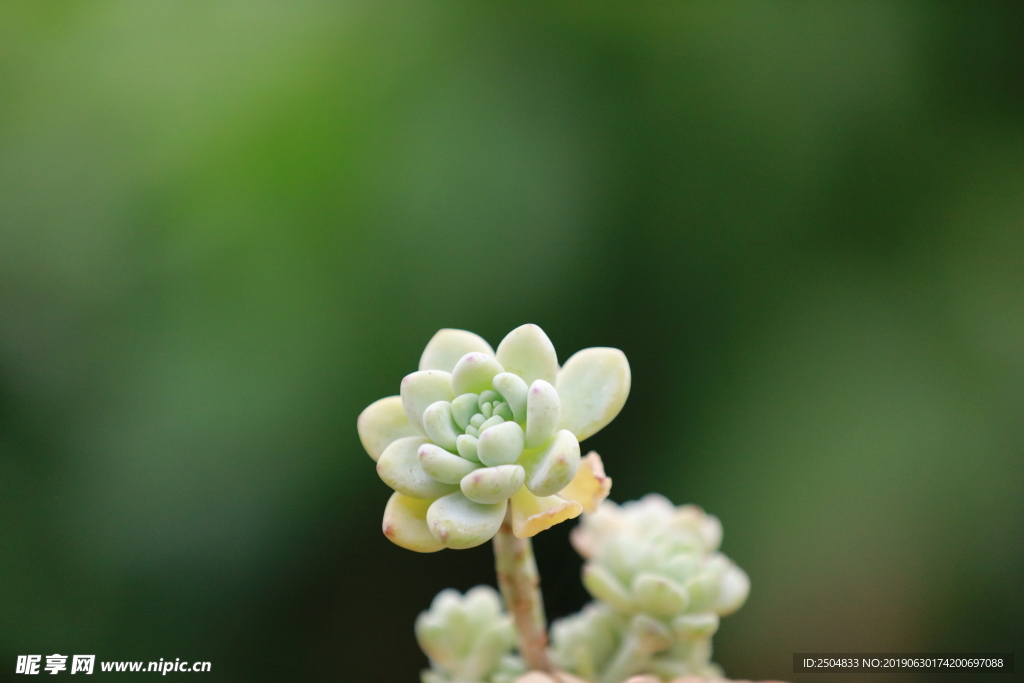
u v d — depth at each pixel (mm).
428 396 472
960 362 622
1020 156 644
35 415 616
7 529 606
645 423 624
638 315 642
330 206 650
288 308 628
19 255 626
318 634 601
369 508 610
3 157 644
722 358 632
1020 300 625
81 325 624
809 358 625
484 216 650
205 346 623
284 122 661
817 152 656
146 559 607
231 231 641
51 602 602
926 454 615
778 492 617
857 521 611
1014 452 613
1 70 660
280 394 620
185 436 615
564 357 635
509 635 498
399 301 637
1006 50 656
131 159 652
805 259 645
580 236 651
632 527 512
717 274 646
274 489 612
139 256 633
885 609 604
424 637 500
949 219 640
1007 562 606
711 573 496
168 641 602
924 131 653
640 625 492
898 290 631
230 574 607
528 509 466
